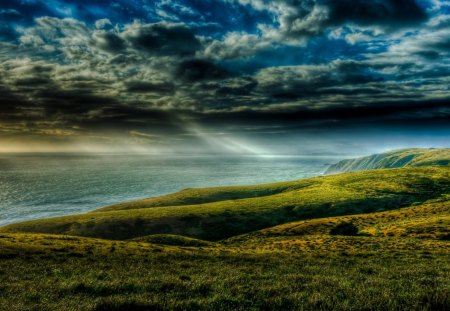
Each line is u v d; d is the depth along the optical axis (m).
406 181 140.62
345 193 123.50
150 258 30.66
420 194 113.69
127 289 15.71
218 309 11.38
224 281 16.72
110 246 39.03
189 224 94.44
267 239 63.44
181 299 13.05
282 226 76.94
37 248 34.38
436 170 167.00
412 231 50.97
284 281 16.67
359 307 10.63
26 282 18.16
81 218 102.88
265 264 26.77
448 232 46.34
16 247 34.16
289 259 30.19
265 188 171.25
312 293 13.07
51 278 19.97
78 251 34.09
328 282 16.22
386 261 28.69
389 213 77.06
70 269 23.92
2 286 16.80
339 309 10.51
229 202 124.62
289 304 11.57
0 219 148.75
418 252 33.62
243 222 95.31
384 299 11.46
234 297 12.78
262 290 13.98
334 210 101.88
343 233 64.06
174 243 60.69
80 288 16.17
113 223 96.00
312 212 101.69
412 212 73.25
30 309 11.95
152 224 94.50
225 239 77.69
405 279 17.34
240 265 26.34
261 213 102.12
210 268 24.06
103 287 15.98
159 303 11.90
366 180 157.88
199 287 15.15
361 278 18.09
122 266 25.91
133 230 91.62
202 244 60.06
